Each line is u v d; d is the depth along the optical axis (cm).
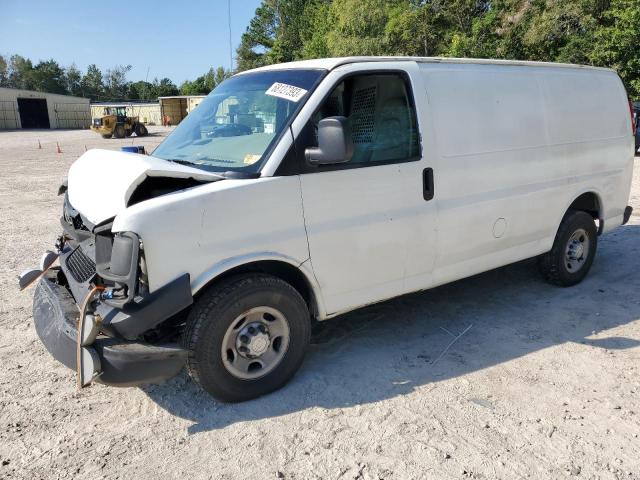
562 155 510
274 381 360
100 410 352
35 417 345
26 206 1110
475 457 296
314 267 363
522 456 296
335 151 329
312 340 445
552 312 496
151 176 314
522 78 480
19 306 537
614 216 591
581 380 375
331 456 300
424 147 404
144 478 286
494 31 3294
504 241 475
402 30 3706
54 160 2173
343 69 372
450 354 418
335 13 4122
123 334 304
